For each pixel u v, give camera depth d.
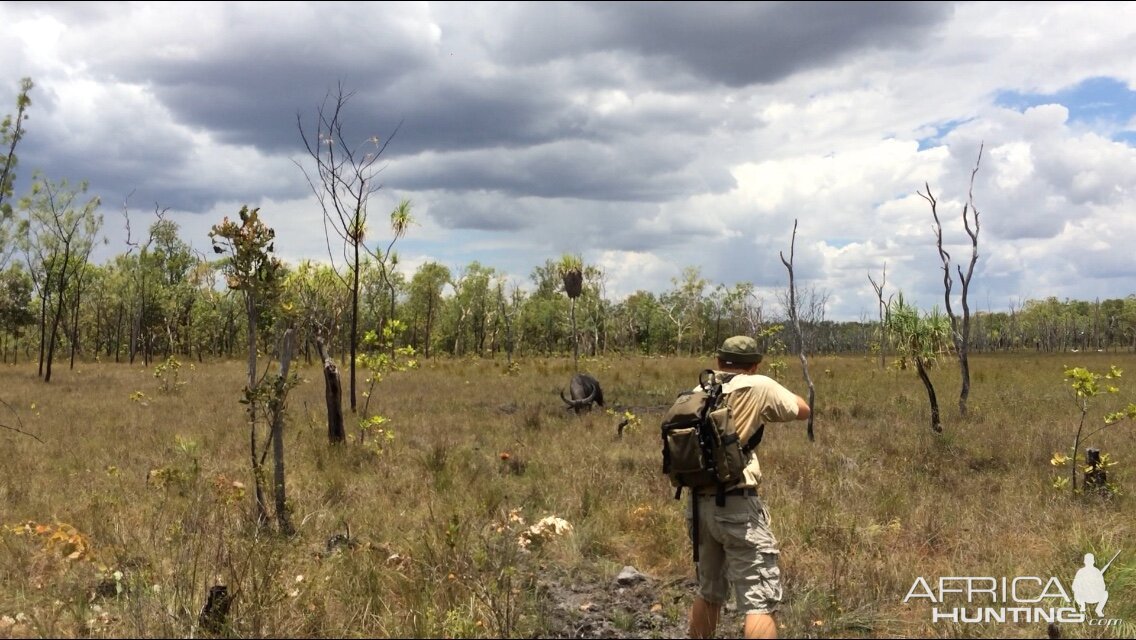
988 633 4.16
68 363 42.03
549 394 19.45
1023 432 11.69
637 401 18.61
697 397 3.57
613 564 5.48
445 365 31.80
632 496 7.12
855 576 4.95
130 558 5.22
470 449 9.93
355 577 4.70
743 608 3.41
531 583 4.96
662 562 5.58
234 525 5.82
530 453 9.89
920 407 15.33
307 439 10.39
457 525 5.09
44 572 5.15
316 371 26.75
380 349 10.65
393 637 3.95
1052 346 113.38
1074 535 5.78
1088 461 7.53
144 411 14.45
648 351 64.69
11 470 8.20
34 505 6.75
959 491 7.70
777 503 6.77
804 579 5.00
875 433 11.58
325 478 7.87
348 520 6.39
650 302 72.62
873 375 24.27
